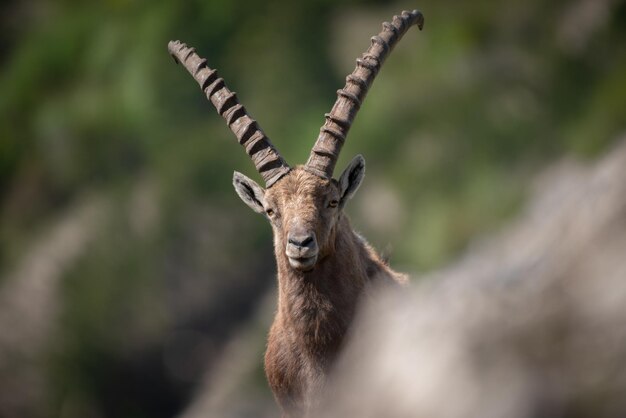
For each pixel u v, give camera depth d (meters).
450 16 51.47
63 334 48.09
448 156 47.22
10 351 47.41
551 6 50.62
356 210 46.62
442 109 48.53
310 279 12.59
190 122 53.16
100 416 47.28
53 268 50.06
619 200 4.05
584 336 3.91
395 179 47.19
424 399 4.12
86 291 48.84
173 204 49.94
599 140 43.34
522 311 4.09
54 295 49.12
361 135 48.41
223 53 54.09
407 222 46.03
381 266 14.04
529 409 3.89
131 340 48.22
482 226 44.28
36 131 55.62
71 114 54.75
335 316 12.53
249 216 49.50
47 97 57.66
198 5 54.75
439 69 49.56
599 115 44.75
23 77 58.38
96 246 49.91
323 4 54.06
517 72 49.47
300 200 12.93
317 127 50.41
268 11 54.16
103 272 49.28
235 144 51.12
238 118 14.16
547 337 3.99
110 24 57.16
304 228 12.30
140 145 53.16
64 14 60.66
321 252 12.49
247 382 42.66
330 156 13.52
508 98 48.78
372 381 4.48
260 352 43.88
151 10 55.41
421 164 47.03
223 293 48.69
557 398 3.88
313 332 12.55
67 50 57.88
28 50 59.19
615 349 3.83
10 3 64.44
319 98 51.84
